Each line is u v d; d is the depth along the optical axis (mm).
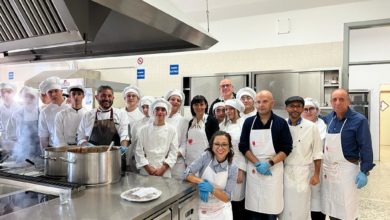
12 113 2934
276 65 3949
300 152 2150
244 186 2322
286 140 2068
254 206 2145
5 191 1473
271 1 3713
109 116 2074
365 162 2113
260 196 2107
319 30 3727
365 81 6816
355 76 6871
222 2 3824
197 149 2385
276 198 2078
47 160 1612
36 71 6062
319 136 2195
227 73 4074
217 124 2447
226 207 1802
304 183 2135
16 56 2332
